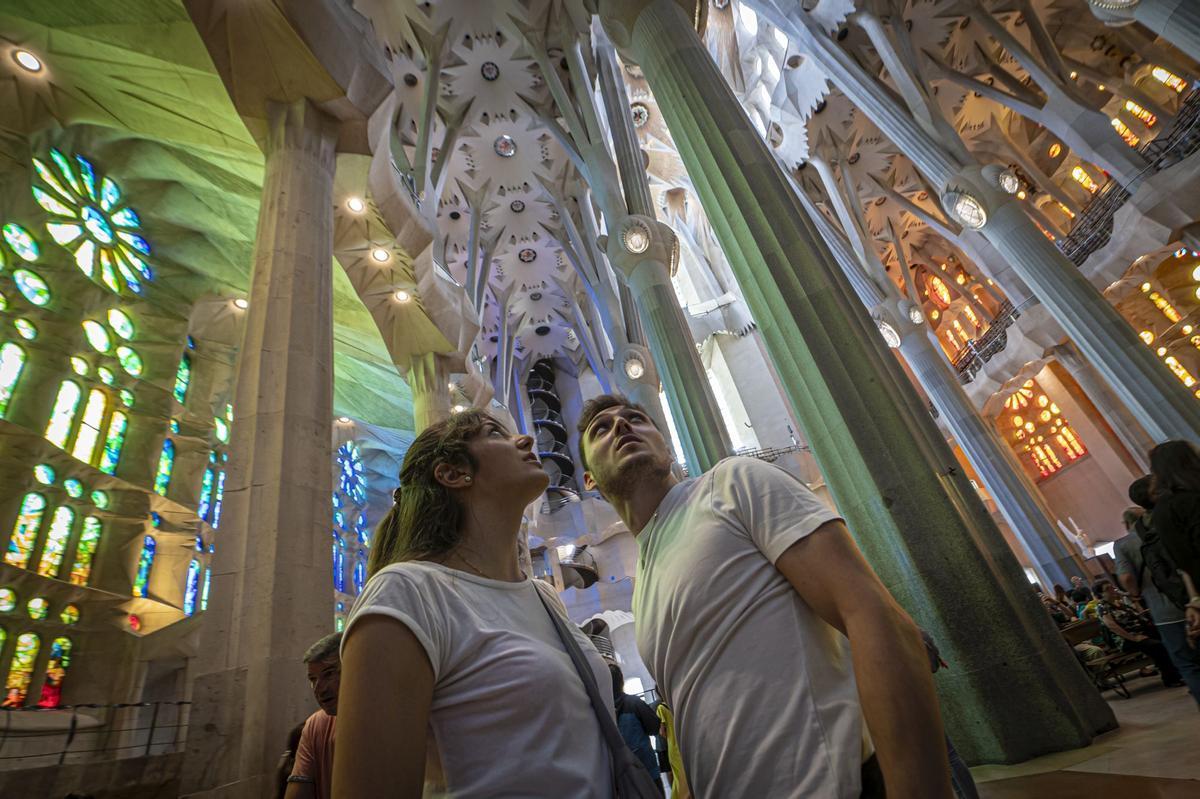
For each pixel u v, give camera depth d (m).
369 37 9.15
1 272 12.62
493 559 1.10
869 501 4.46
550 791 0.78
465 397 17.09
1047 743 3.49
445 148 17.77
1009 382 22.05
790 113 21.28
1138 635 4.93
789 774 0.77
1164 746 2.76
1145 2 9.87
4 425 11.52
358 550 21.05
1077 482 22.45
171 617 13.86
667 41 7.33
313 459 6.02
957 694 3.86
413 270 12.75
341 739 0.72
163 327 16.42
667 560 1.05
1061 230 22.77
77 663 12.51
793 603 0.88
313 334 6.77
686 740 0.93
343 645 0.81
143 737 12.30
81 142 14.27
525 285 24.80
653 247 11.73
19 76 12.06
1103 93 21.80
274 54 8.16
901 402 4.68
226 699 4.73
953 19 19.33
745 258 5.71
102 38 10.38
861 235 20.42
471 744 0.81
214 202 15.59
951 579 4.05
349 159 9.64
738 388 24.92
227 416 17.91
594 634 3.34
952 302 27.83
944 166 14.26
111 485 13.71
